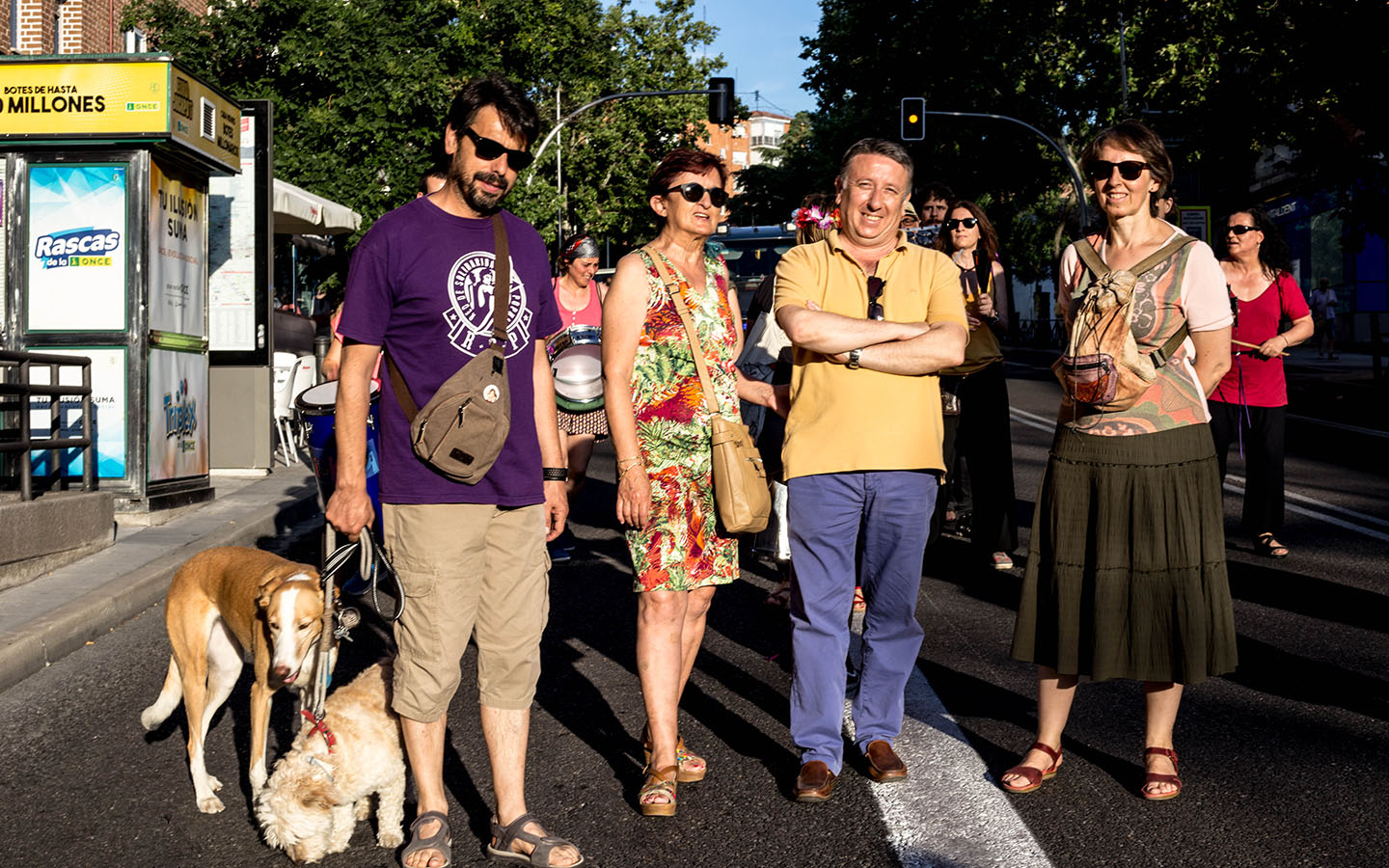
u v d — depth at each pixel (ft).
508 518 11.62
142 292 30.25
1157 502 12.72
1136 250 13.23
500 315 11.46
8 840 12.35
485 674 11.63
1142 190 13.08
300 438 50.55
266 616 12.31
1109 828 12.03
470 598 11.37
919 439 13.08
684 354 13.50
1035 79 117.80
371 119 77.61
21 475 23.54
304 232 56.29
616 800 13.07
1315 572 23.81
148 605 23.06
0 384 23.90
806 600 13.17
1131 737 14.75
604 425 25.99
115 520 28.50
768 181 183.52
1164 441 12.77
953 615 20.88
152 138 29.89
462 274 11.32
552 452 12.64
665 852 11.70
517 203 88.99
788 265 13.82
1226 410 25.27
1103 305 12.85
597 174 122.42
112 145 30.19
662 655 13.25
